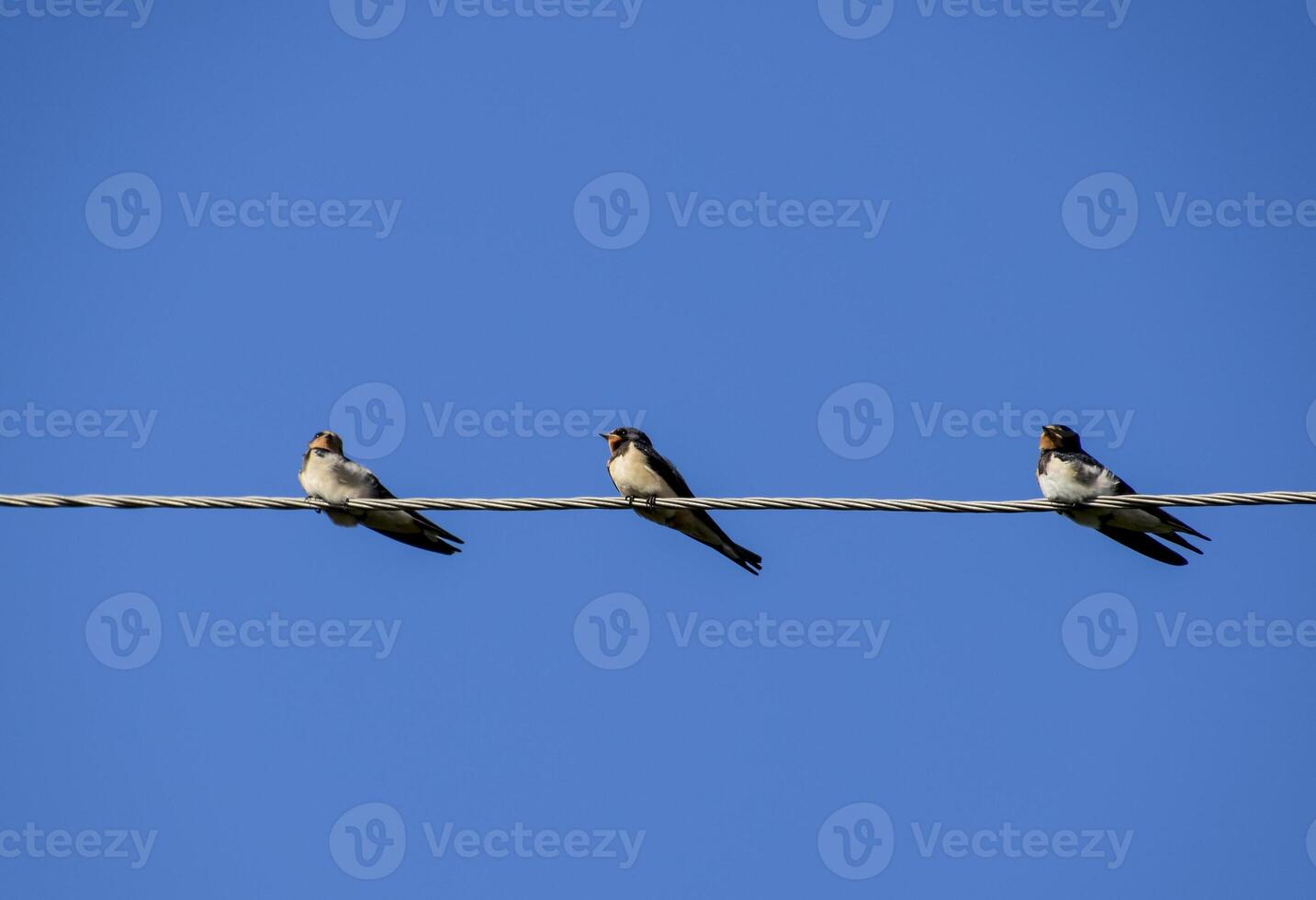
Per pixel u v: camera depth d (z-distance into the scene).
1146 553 15.50
